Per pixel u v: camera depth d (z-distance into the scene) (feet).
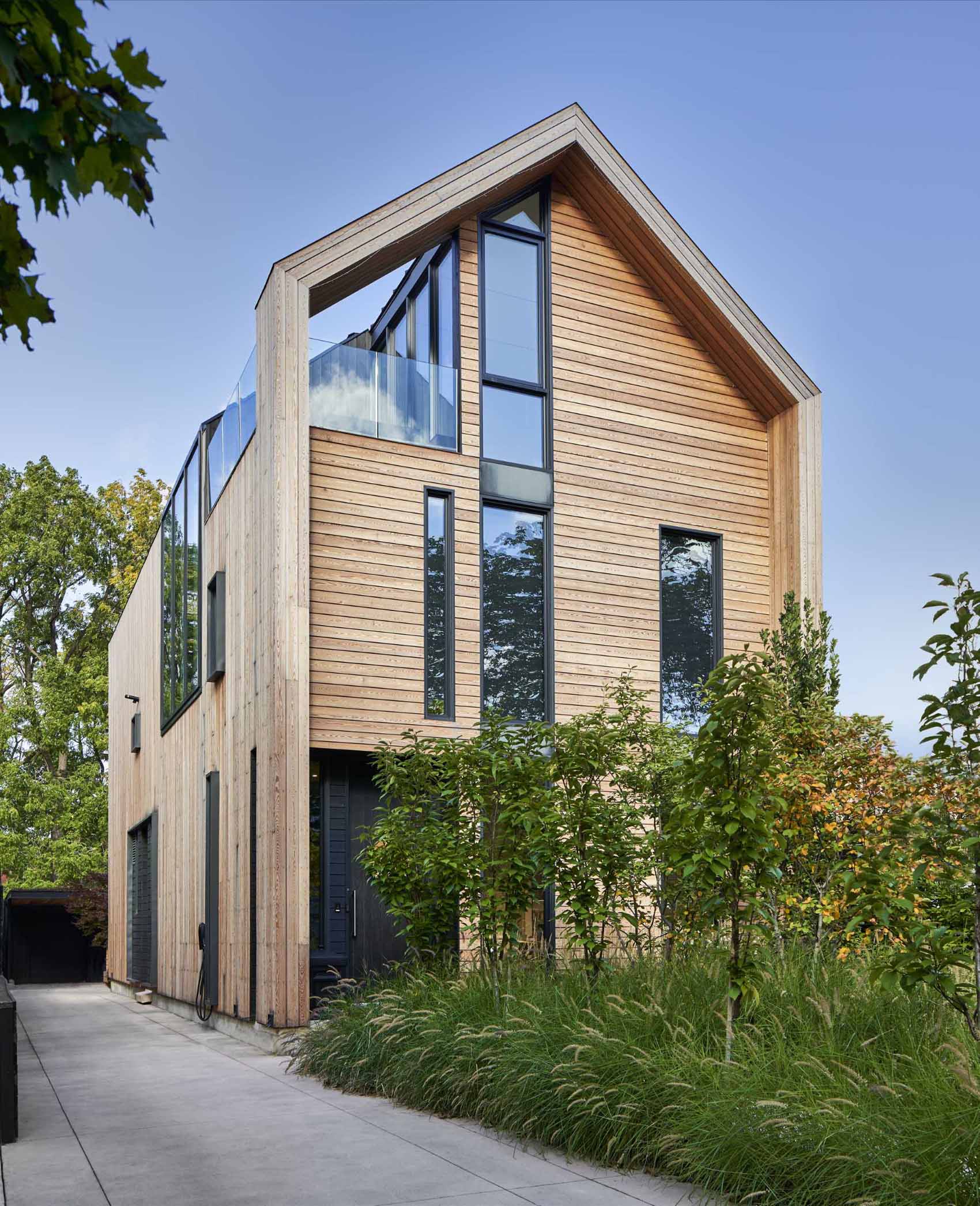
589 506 42.91
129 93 7.04
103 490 132.46
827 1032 18.93
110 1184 18.79
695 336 46.21
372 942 37.35
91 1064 34.14
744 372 46.16
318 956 36.52
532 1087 20.66
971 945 19.74
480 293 42.19
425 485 39.78
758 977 20.44
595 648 42.16
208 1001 44.98
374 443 39.01
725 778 21.16
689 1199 16.51
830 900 27.40
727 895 21.27
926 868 17.12
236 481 43.14
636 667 42.73
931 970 16.93
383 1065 25.68
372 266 39.19
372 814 37.93
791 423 46.19
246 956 38.14
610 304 44.60
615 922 27.50
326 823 37.32
